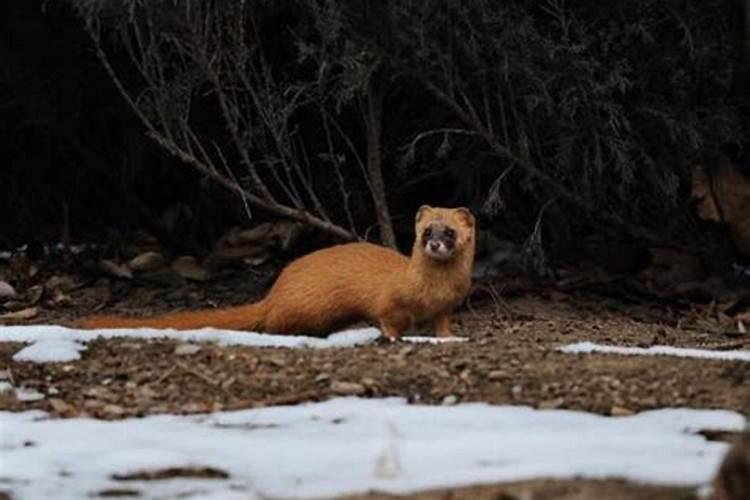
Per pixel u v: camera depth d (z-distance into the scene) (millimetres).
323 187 16109
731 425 8641
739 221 15008
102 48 16656
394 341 11305
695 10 14773
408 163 14938
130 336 11234
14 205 17688
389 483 7391
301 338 11391
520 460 7832
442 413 9062
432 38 14070
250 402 9570
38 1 16922
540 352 10609
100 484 7613
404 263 12398
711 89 15008
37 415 9328
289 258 15984
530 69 14078
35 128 17578
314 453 8109
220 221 16875
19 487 7559
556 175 14672
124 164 17172
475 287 14352
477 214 15438
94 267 15938
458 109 14242
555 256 15250
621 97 14758
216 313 12547
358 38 13953
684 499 7035
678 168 15008
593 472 7516
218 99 15195
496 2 14453
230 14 14070
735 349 12398
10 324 14008
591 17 14773
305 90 15297
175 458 8039
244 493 7340
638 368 10094
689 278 14734
